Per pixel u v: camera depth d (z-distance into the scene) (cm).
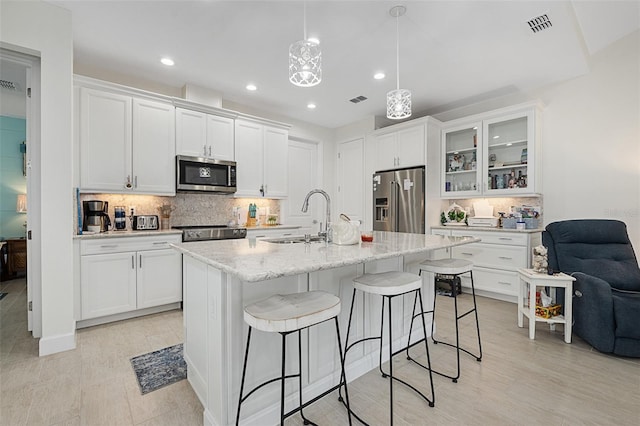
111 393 177
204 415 151
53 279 227
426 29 254
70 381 189
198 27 254
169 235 321
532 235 348
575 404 167
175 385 185
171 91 374
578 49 287
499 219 398
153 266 309
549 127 368
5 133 480
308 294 147
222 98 416
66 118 232
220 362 137
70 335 232
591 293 233
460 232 397
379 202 479
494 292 371
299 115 492
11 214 483
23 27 216
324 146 555
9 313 312
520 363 213
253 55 299
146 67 324
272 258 142
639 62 309
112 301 285
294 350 163
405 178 441
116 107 311
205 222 412
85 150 292
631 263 262
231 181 390
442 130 445
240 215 446
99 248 279
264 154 438
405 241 219
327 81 360
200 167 366
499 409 163
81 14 237
